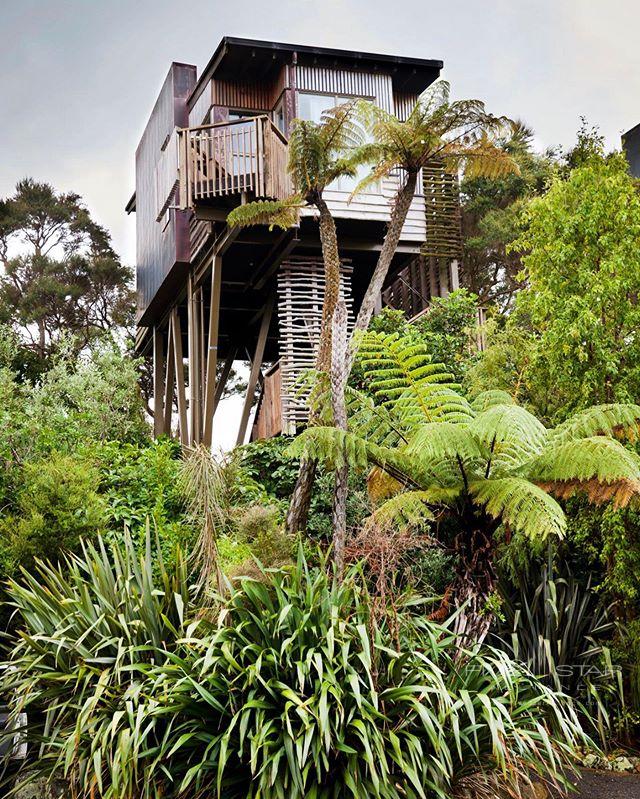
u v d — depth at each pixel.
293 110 14.28
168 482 9.26
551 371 8.34
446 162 9.01
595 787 6.27
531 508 6.18
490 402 7.96
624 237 8.20
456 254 15.43
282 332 13.82
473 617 6.52
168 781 4.98
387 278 16.44
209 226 13.24
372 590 7.39
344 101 14.68
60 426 10.57
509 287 22.14
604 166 8.52
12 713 5.51
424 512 6.81
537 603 7.93
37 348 21.64
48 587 7.11
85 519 7.70
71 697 5.55
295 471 11.09
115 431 13.87
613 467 6.20
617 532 7.70
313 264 14.27
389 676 5.12
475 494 6.81
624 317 8.08
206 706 5.04
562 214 8.41
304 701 4.86
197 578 7.42
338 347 7.86
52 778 5.34
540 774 5.32
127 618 5.76
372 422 7.95
